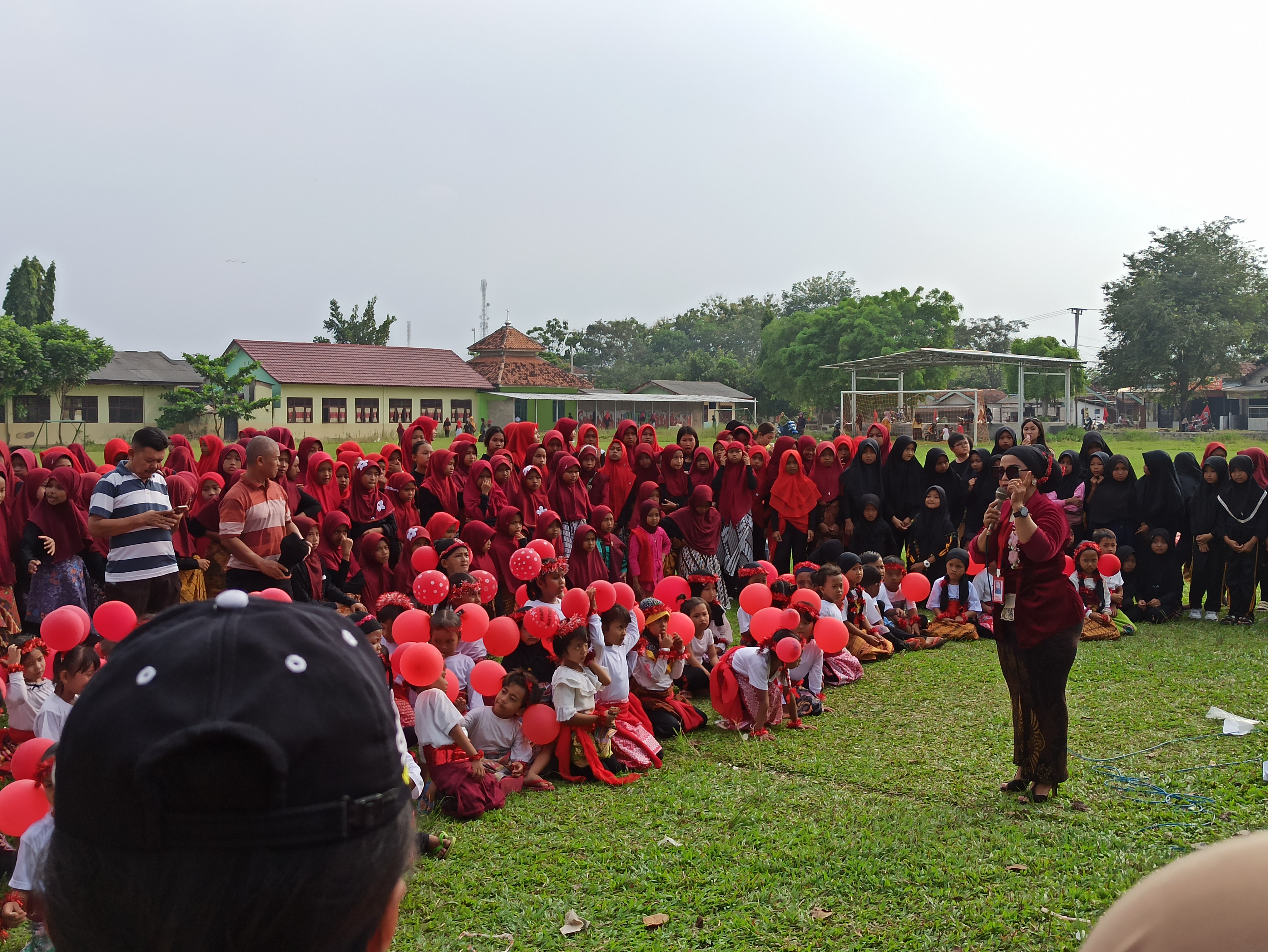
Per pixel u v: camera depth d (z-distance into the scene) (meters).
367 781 1.04
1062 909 4.05
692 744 6.46
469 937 3.96
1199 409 52.34
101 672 1.06
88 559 7.92
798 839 4.75
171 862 0.95
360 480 9.20
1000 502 5.42
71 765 1.00
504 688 5.89
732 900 4.20
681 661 6.74
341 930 1.01
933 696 7.26
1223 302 47.62
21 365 34.59
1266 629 9.47
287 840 0.97
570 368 78.06
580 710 5.72
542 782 5.61
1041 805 5.17
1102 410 56.97
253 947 0.97
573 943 3.90
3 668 5.46
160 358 42.94
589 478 10.95
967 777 5.61
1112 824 4.91
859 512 10.64
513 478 10.07
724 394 56.66
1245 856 0.76
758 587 7.31
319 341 61.53
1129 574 10.06
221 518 6.39
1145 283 48.38
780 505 10.66
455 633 6.14
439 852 4.73
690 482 10.98
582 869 4.53
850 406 46.19
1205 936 0.73
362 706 1.05
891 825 4.90
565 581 8.86
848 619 8.58
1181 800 5.18
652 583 9.45
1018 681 5.30
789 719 6.71
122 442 10.25
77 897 0.98
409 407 43.12
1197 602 10.22
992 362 36.09
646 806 5.30
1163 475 10.06
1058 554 5.19
